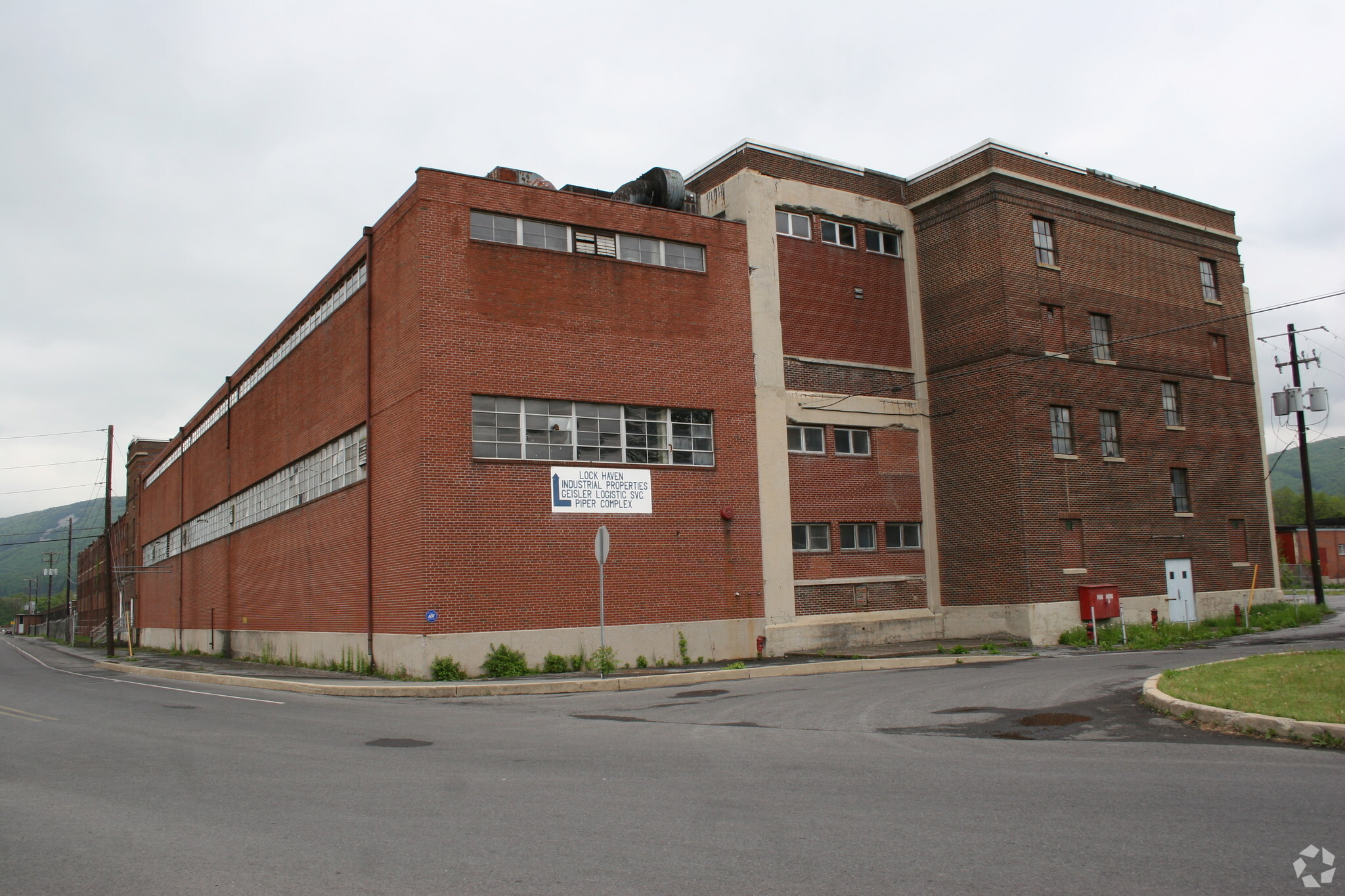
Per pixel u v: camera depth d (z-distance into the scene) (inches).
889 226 1167.6
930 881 218.8
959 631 1099.9
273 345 1305.4
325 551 1061.8
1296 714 395.5
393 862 243.9
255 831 279.9
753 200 1048.2
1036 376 1082.7
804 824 272.1
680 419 948.6
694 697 626.2
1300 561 2421.3
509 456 848.3
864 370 1115.9
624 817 285.3
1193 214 1320.1
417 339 825.5
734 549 955.3
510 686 714.2
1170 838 249.8
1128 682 587.2
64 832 286.5
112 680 1026.7
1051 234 1147.9
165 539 2095.2
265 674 971.3
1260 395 1378.0
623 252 940.6
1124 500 1141.7
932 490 1141.7
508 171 964.0
